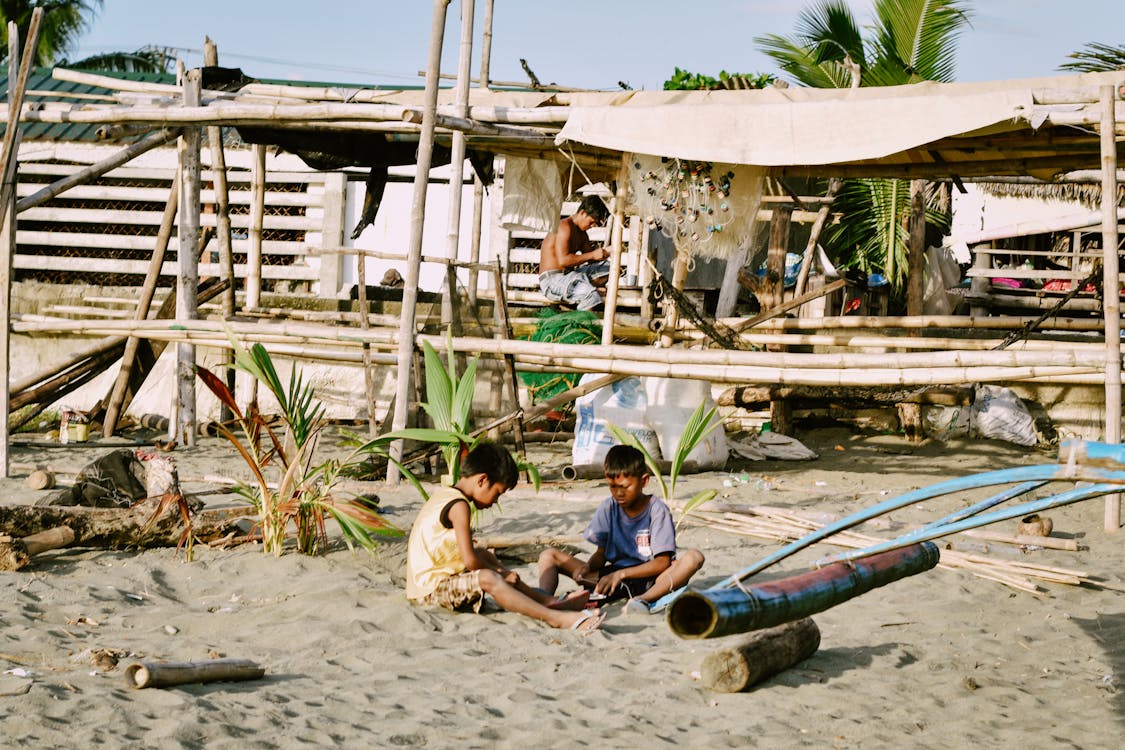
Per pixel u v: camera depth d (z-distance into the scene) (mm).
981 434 12000
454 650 4965
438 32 8797
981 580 6516
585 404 10000
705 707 4324
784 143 8250
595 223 11891
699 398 10102
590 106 8719
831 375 8617
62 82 18312
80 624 5258
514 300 13891
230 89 11070
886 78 16234
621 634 5324
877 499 8930
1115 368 7754
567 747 3842
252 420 6898
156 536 6785
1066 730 4199
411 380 9438
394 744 3820
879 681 4703
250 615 5477
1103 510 8680
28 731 3740
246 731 3863
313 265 15180
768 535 7504
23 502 8477
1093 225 12625
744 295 13508
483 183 11828
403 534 6703
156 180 15344
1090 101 7688
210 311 13891
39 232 15305
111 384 14273
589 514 7992
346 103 9633
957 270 14516
